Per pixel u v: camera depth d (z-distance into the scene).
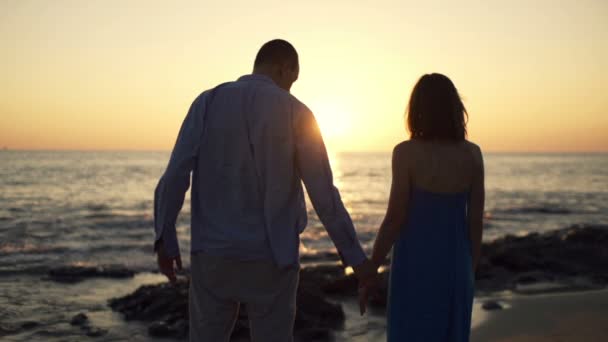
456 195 2.46
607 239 11.31
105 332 5.89
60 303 7.53
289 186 2.26
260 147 2.23
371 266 2.34
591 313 5.76
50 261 12.84
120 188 46.34
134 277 10.03
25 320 6.46
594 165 130.00
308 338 5.46
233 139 2.25
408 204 2.50
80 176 64.44
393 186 2.50
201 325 2.31
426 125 2.46
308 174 2.24
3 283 9.30
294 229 2.28
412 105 2.50
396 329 2.50
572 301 6.42
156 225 2.25
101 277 9.92
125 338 5.68
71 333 5.91
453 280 2.45
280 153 2.23
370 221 24.72
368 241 17.62
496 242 12.04
